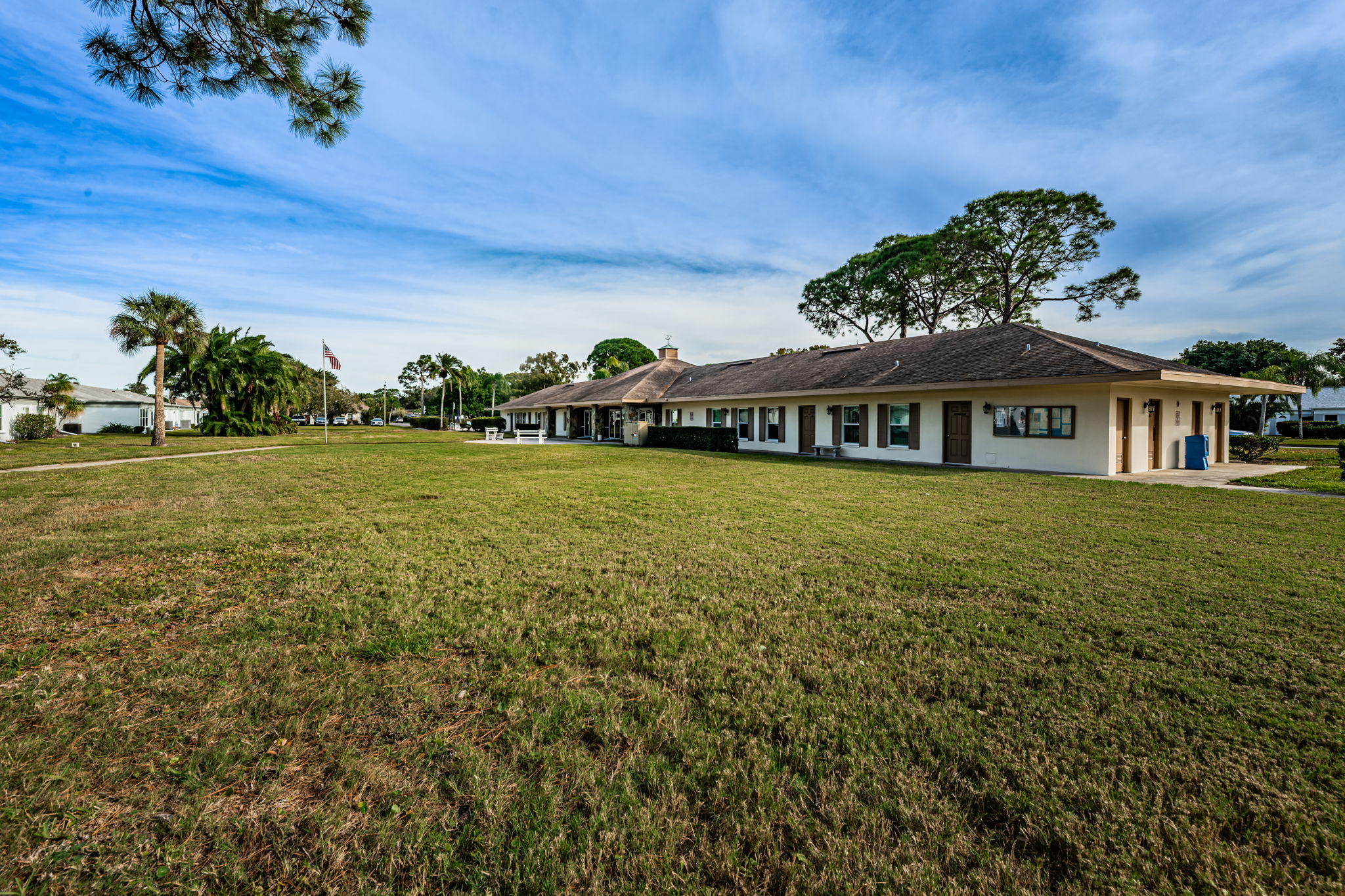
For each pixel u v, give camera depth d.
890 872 1.85
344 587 4.72
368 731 2.63
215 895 1.77
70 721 2.68
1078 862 1.88
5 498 9.80
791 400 21.75
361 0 5.11
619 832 2.01
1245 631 3.66
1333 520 7.29
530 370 80.81
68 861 1.88
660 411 30.19
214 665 3.26
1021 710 2.76
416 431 53.06
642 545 6.12
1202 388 15.85
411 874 1.84
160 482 12.05
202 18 4.93
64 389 33.88
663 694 2.91
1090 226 27.30
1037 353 15.25
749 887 1.81
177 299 27.97
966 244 29.45
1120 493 9.87
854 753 2.43
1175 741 2.49
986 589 4.54
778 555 5.68
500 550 5.95
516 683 3.03
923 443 17.30
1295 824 2.01
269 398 41.69
